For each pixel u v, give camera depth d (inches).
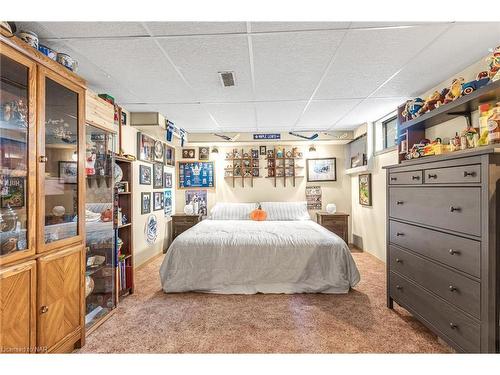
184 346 74.0
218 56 81.0
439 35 70.0
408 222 83.2
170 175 199.3
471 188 58.1
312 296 108.4
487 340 54.1
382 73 93.6
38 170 58.1
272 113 143.5
